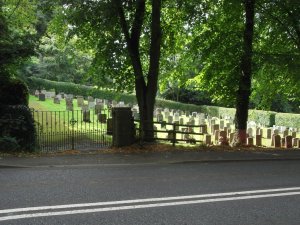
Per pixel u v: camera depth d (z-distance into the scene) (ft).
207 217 23.99
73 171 38.24
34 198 26.99
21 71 92.27
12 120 49.19
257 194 30.27
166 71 78.59
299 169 43.88
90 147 56.39
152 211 24.81
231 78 70.95
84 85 180.45
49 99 134.10
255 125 120.57
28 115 50.44
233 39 69.10
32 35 53.26
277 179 37.06
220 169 42.27
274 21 71.97
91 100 125.39
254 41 73.87
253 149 59.93
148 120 62.23
